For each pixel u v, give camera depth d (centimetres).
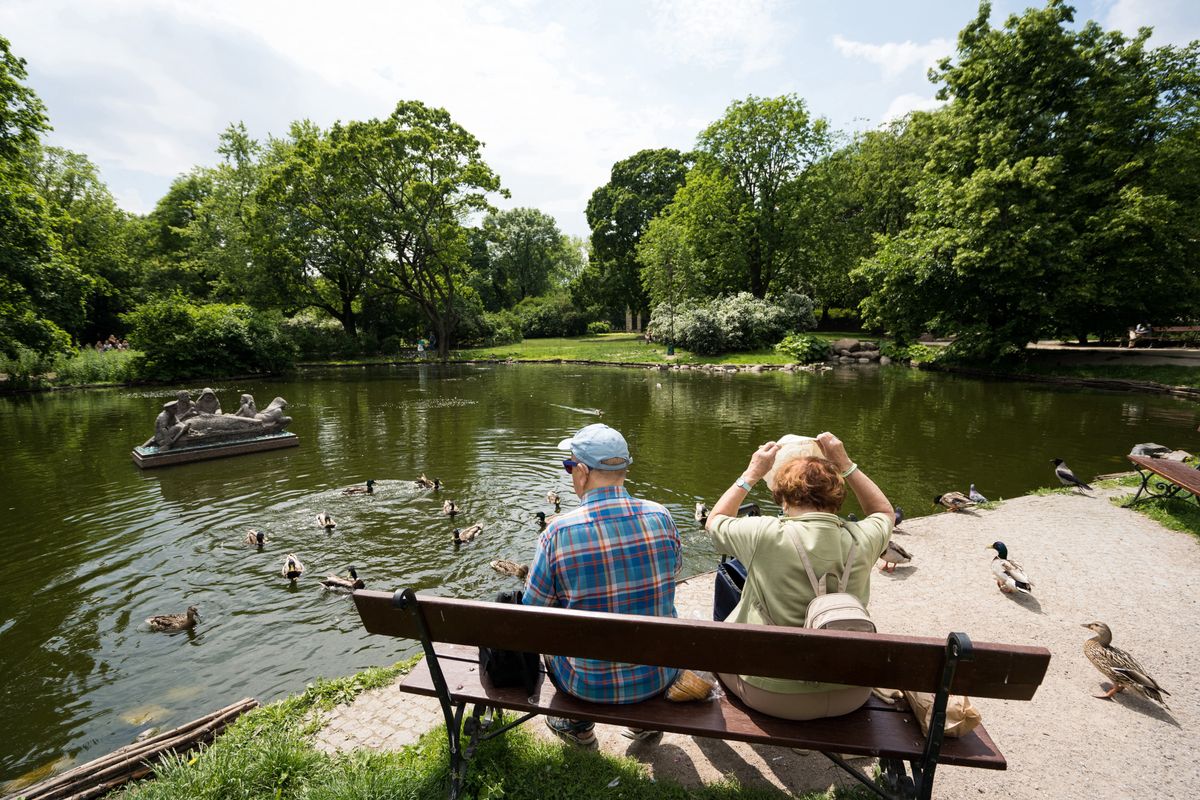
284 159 4247
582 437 269
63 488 1119
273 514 955
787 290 4325
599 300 6388
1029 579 546
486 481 1132
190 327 3102
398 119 3872
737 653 218
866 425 1574
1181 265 2311
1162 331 3444
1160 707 358
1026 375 2541
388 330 5041
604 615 223
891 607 493
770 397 2164
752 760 301
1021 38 2428
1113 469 1083
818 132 4019
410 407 2089
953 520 732
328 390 2614
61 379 2825
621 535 256
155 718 469
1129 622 463
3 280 2025
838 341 3778
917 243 2766
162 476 1197
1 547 834
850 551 241
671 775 291
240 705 411
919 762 234
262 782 291
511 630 241
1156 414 1652
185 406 1390
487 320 5588
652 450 1345
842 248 4191
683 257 4319
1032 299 2405
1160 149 2283
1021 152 2461
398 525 898
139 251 4912
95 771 340
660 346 4428
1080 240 2291
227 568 754
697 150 4334
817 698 240
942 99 2839
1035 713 353
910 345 3459
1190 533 660
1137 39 2388
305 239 3984
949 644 200
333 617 629
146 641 585
